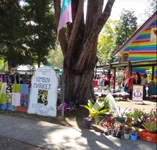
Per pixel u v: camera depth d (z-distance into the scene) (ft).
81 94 27.81
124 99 41.50
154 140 15.78
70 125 20.43
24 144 15.16
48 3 61.16
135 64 44.93
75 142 15.61
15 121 21.44
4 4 53.62
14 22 52.85
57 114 24.27
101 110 21.79
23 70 80.33
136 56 51.85
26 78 58.90
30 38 64.49
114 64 53.11
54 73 23.76
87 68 28.07
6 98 27.09
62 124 20.72
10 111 25.94
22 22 57.31
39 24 62.85
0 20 52.47
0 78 53.26
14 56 60.34
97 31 22.70
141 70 56.70
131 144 15.33
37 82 24.80
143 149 14.37
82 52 24.76
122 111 23.12
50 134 17.43
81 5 22.70
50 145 14.94
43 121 21.65
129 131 16.90
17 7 55.93
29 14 60.08
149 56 48.55
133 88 37.50
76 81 27.91
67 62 27.71
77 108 26.61
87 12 26.96
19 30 54.39
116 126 17.57
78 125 20.45
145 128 17.76
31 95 25.07
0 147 14.48
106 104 22.58
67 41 27.78
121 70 63.67
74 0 28.17
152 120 16.97
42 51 66.39
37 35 64.59
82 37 28.22
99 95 40.68
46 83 24.12
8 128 19.01
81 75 28.04
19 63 63.00
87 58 27.73
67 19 22.29
